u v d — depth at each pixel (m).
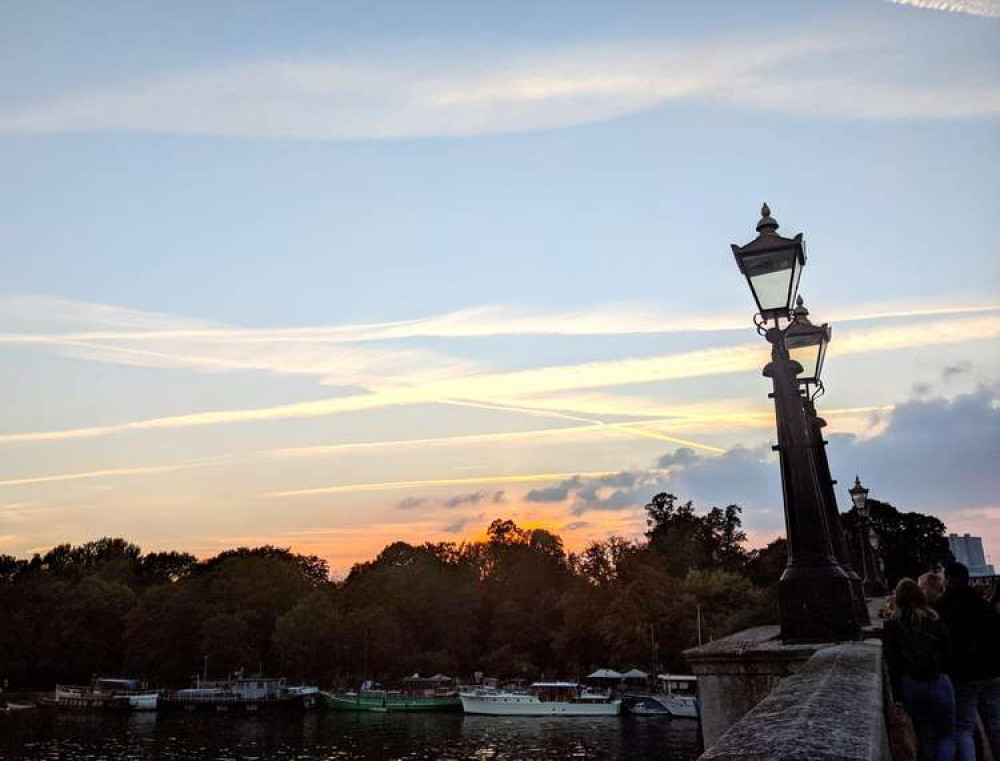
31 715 119.81
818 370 12.47
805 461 8.04
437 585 153.75
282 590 153.00
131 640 143.38
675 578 125.12
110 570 181.38
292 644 136.88
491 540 189.00
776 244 8.46
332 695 128.25
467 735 90.94
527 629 144.62
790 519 7.91
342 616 147.00
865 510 23.34
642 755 72.62
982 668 7.59
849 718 3.13
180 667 143.62
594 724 98.50
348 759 74.88
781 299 8.59
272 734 95.44
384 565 172.75
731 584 117.19
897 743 7.79
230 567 162.88
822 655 5.90
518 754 75.06
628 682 120.56
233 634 138.38
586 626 130.00
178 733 97.31
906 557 84.88
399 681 141.12
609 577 133.75
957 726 7.64
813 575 7.61
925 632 7.09
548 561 163.12
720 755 2.55
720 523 163.00
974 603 7.77
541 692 122.81
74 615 150.62
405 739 88.75
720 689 7.48
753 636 9.43
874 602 19.06
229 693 127.06
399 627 144.88
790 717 3.19
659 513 167.12
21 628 149.50
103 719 114.62
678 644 113.69
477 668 146.88
